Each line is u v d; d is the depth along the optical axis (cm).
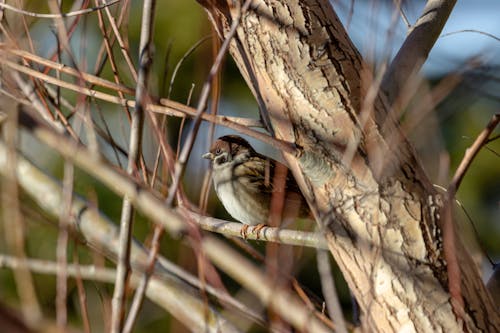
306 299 716
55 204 813
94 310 1036
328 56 782
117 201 1512
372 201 737
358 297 754
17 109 628
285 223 1174
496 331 718
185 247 859
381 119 757
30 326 475
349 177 747
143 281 625
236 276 620
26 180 820
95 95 738
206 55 981
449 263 700
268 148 1540
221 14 834
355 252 746
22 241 598
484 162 1628
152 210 615
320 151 758
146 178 783
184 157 630
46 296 1248
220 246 618
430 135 714
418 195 736
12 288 1434
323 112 767
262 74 806
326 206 766
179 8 1684
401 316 720
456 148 1569
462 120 1553
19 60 898
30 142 1514
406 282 721
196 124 631
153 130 779
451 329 709
